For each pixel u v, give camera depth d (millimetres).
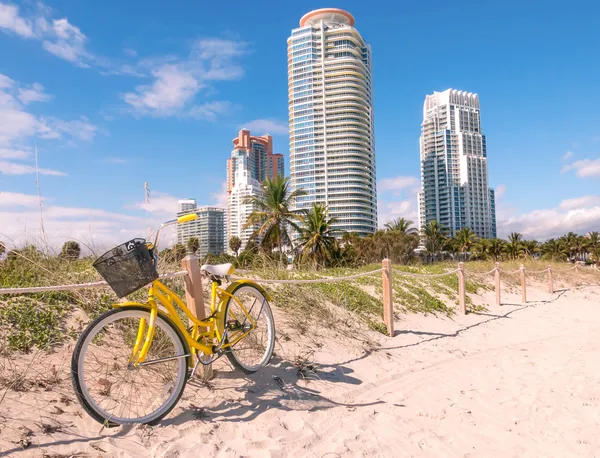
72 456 2602
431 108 141875
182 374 3350
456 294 11680
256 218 32688
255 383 4102
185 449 2879
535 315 11000
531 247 88625
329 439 3316
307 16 115500
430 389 4801
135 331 4238
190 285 3840
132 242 3195
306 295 7035
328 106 108812
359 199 106375
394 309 8516
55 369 3533
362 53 115375
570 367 5707
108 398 3316
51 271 5148
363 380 4859
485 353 6660
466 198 135500
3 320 4004
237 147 163125
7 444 2578
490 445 3424
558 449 3361
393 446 3293
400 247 48906
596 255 90938
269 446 3082
